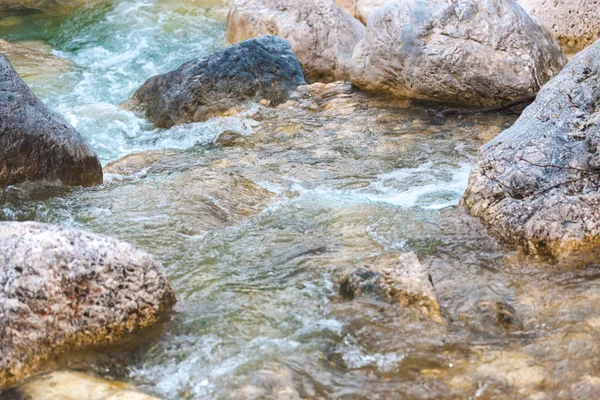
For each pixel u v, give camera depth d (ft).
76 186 27.61
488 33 34.76
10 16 54.34
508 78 34.32
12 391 16.11
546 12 44.01
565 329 18.06
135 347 17.71
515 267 21.16
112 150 33.99
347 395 16.14
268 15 42.96
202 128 34.81
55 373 16.67
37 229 17.95
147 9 54.70
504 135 25.11
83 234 18.25
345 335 18.10
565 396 15.81
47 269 17.17
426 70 35.24
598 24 42.96
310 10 41.96
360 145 31.63
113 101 40.45
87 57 47.03
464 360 17.06
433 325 18.26
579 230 21.83
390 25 36.27
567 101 24.70
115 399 15.85
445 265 21.38
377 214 24.75
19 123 26.30
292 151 31.48
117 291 17.94
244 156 31.24
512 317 18.34
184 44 48.55
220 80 37.27
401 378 16.60
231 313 19.13
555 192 22.61
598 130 23.39
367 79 37.63
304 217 24.80
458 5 35.40
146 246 22.70
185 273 21.16
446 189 27.02
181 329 18.42
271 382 16.53
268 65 38.50
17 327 16.58
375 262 20.29
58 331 17.08
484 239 22.65
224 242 23.02
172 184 27.30
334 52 40.81
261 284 20.56
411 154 30.40
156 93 37.68
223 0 55.88
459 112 34.58
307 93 38.19
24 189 26.23
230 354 17.53
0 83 26.55
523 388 16.11
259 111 36.45
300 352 17.56
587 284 20.04
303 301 19.61
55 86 41.86
